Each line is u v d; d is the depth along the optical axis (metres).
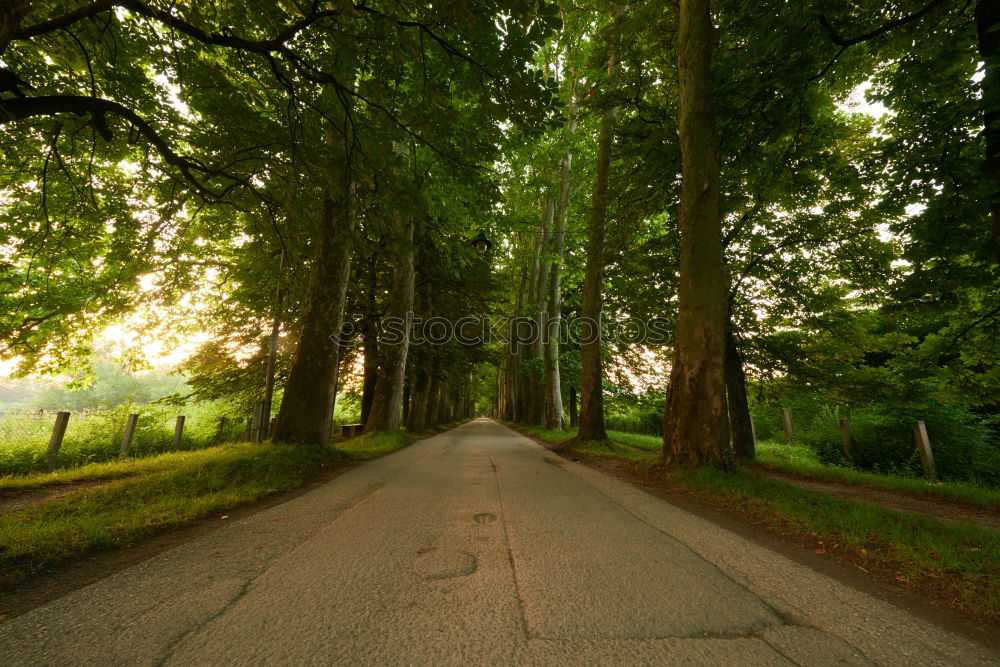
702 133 6.93
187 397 16.64
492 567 2.77
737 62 7.75
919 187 7.32
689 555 3.07
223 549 3.19
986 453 11.21
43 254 9.52
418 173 7.34
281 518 4.12
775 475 8.31
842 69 7.76
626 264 11.84
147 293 11.95
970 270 7.57
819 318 9.48
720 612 2.18
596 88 10.48
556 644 1.83
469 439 16.67
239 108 6.22
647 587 2.47
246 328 17.14
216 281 14.77
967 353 8.73
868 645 1.88
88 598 2.33
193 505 4.45
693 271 6.78
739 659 1.73
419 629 1.96
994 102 4.69
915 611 2.27
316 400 8.64
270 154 6.73
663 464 6.68
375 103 5.75
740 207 10.10
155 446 13.02
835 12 6.55
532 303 27.27
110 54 6.05
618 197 11.09
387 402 15.41
